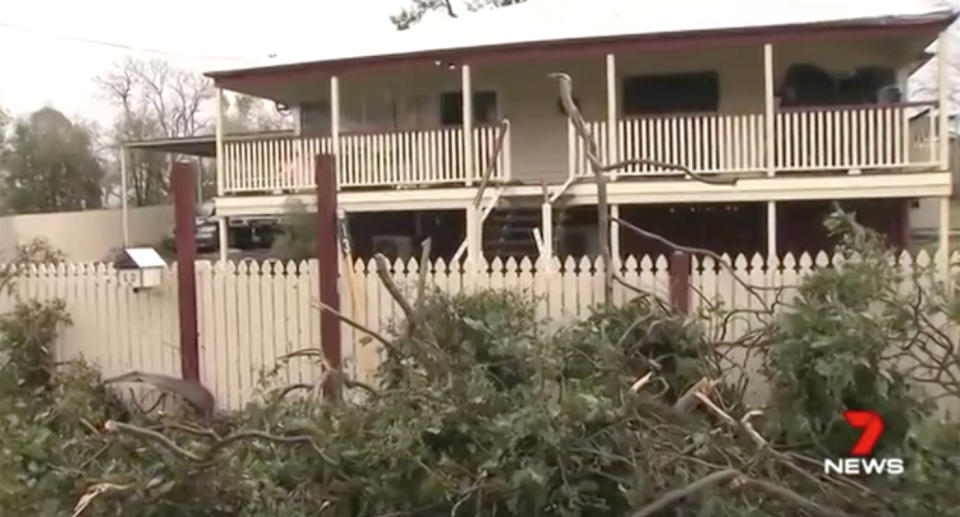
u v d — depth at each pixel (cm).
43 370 757
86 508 387
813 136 1410
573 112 611
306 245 1342
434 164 1552
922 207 1836
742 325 637
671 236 1634
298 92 1919
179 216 748
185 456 395
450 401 423
